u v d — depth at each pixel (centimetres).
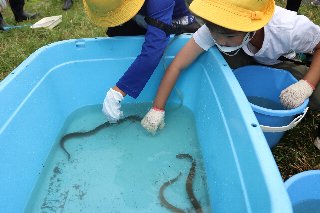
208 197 153
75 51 187
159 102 182
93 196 156
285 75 181
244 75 185
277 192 95
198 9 138
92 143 184
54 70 183
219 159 146
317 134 184
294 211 138
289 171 169
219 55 167
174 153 177
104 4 151
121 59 193
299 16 163
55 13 388
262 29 162
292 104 158
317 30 160
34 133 163
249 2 132
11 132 145
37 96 167
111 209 151
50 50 179
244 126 121
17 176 146
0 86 143
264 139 113
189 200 152
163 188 159
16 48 291
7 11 411
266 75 186
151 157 175
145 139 185
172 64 179
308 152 179
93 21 162
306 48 167
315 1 347
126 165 172
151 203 153
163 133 188
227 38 144
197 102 192
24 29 329
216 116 157
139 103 207
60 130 188
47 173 167
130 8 156
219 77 157
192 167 167
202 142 175
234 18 133
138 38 188
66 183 162
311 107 187
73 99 197
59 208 151
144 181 163
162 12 168
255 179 106
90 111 203
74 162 173
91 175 167
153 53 169
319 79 166
